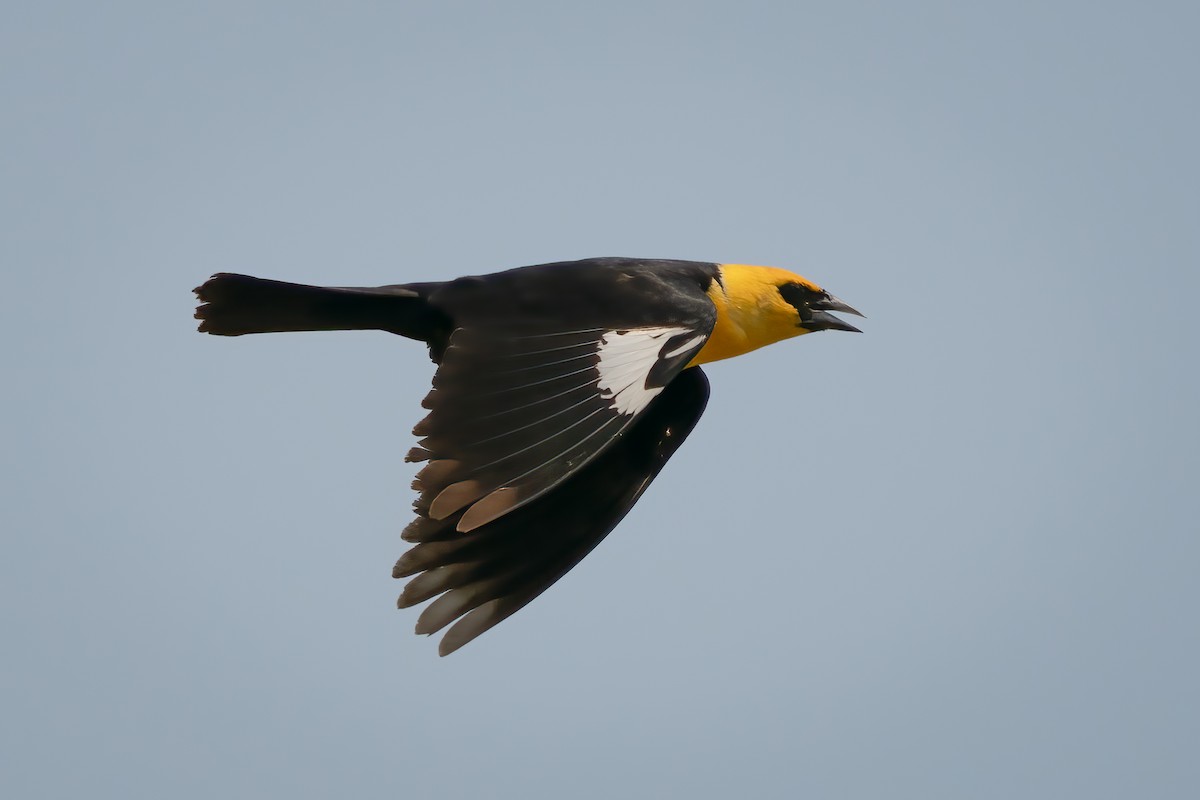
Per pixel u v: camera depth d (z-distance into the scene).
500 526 11.12
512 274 11.15
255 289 11.24
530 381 10.02
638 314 10.70
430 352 11.46
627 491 11.95
